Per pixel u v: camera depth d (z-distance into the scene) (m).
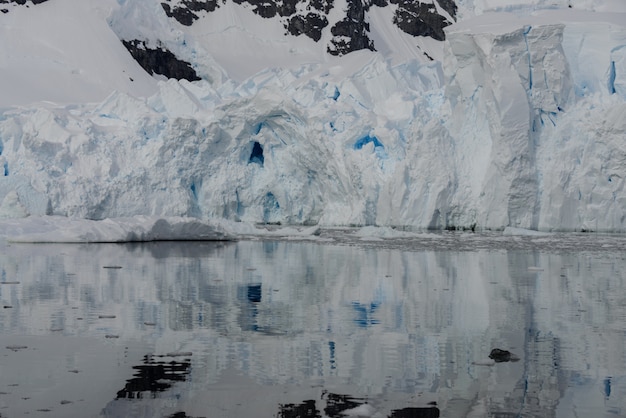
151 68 83.94
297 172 51.00
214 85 85.94
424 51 105.69
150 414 7.11
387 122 47.22
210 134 50.25
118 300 14.11
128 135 50.91
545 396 7.72
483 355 9.48
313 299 14.44
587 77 45.69
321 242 33.75
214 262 22.62
